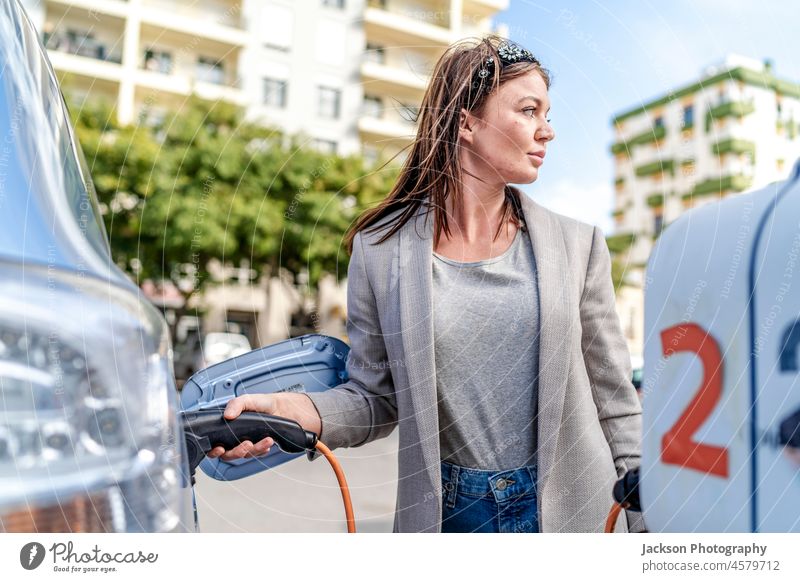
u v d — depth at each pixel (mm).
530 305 861
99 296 469
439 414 880
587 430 865
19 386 421
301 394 901
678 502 538
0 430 413
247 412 787
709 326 525
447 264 894
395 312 888
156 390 462
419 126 927
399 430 876
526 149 862
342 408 904
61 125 584
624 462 903
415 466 858
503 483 859
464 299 873
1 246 453
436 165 903
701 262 537
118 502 427
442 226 905
